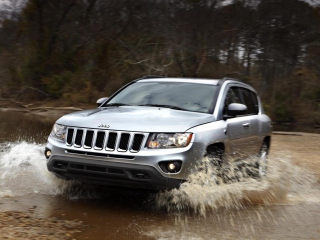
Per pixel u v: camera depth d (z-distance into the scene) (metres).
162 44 29.94
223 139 6.30
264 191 7.23
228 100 7.13
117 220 5.29
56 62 34.94
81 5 36.34
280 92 27.17
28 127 16.69
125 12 34.81
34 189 6.59
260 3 30.83
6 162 8.56
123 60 31.61
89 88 31.09
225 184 6.57
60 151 5.89
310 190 7.58
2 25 39.66
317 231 5.13
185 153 5.59
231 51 30.02
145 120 5.80
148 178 5.54
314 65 28.78
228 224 5.31
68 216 5.33
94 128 5.77
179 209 5.91
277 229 5.16
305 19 30.45
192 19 30.08
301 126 25.53
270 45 30.48
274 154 12.14
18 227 4.68
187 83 7.28
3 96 34.34
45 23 35.62
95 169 5.68
